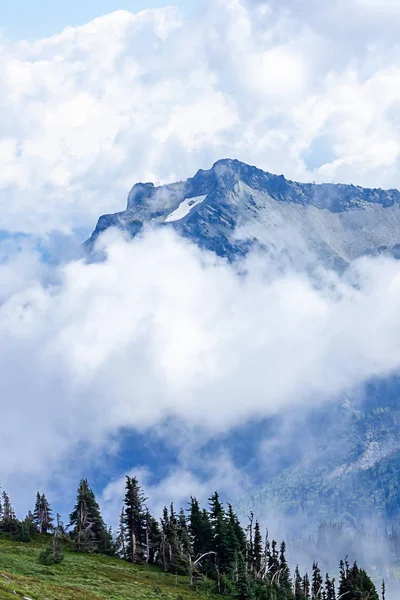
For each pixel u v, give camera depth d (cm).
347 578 14625
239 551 13625
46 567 11838
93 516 14738
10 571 10988
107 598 10100
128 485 14612
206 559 14350
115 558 14275
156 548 14488
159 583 12525
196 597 12050
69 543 14500
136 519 14462
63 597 9194
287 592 14212
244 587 12725
